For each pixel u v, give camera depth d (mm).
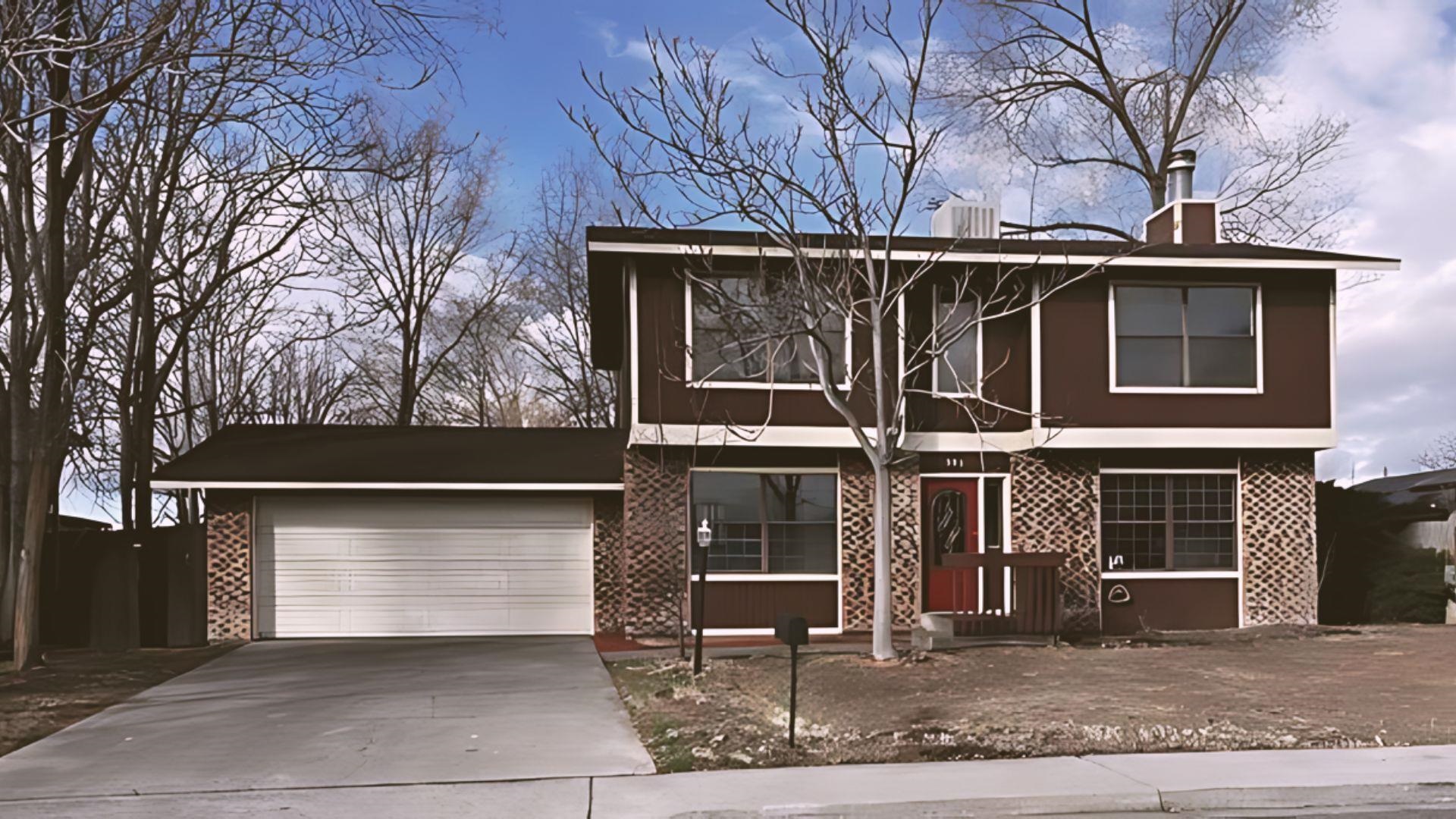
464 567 20516
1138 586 19516
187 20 15727
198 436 34625
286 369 37688
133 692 14359
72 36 15758
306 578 20188
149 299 24438
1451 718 11547
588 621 20594
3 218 17047
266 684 14828
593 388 40219
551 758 10438
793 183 15469
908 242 18703
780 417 18891
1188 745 10445
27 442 17578
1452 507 20984
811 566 19281
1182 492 19812
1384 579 20906
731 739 10977
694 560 19062
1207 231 21094
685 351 18703
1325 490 22203
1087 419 19156
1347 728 11109
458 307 39406
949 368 18562
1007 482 19484
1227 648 16812
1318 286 19797
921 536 19375
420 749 10820
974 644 17266
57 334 16672
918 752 10336
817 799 8711
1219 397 19422
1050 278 19234
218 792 9352
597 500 20781
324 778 9742
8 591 18375
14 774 9969
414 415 41344
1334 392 19641
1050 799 8656
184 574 19609
